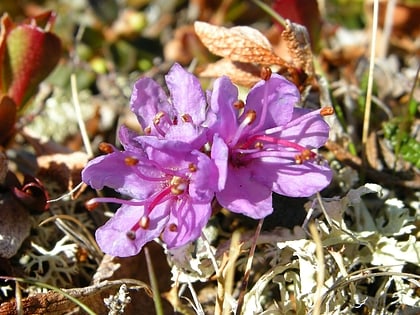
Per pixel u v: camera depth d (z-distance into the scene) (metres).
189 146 0.07
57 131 0.12
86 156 0.09
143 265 0.09
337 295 0.08
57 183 0.10
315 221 0.08
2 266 0.08
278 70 0.09
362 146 0.09
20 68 0.09
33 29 0.09
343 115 0.10
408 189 0.09
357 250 0.08
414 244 0.08
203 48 0.12
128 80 0.13
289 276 0.08
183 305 0.08
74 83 0.10
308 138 0.07
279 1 0.10
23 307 0.08
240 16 0.14
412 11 0.13
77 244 0.09
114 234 0.07
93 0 0.15
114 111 0.12
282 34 0.09
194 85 0.07
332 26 0.14
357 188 0.09
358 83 0.11
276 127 0.07
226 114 0.07
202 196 0.07
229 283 0.07
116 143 0.12
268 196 0.07
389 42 0.13
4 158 0.09
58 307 0.08
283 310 0.08
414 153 0.09
